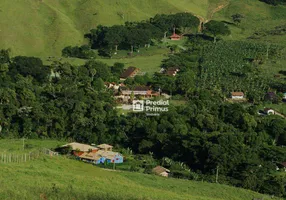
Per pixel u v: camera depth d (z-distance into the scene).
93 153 165.25
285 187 147.12
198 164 163.25
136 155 174.12
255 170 153.62
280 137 185.75
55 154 149.00
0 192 91.25
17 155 128.75
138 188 114.00
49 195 94.12
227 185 142.25
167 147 172.50
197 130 179.62
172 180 139.88
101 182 111.56
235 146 162.00
